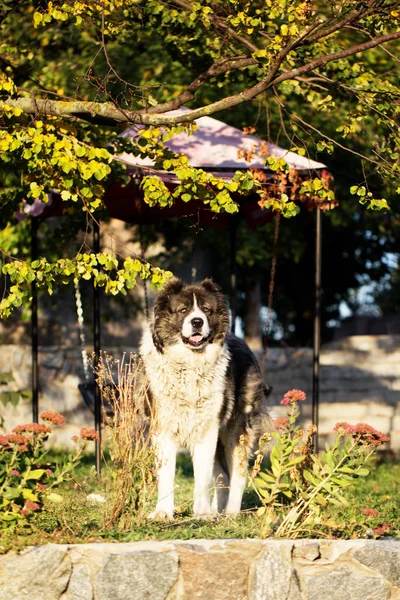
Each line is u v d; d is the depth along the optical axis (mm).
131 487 5508
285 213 6105
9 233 11797
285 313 21016
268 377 13461
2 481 4926
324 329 20250
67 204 8195
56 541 4824
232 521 5773
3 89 6438
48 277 5809
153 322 6414
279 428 5672
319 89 8383
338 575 4930
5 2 6820
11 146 5820
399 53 10961
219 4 7066
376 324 20578
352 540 5074
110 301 15461
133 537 5031
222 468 6969
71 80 10352
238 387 6863
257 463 5387
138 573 4727
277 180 7672
